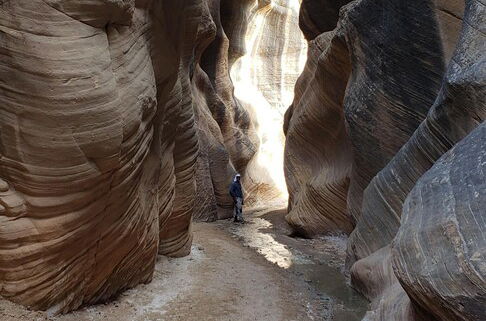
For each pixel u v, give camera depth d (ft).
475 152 13.67
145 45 18.29
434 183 14.15
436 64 26.99
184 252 27.04
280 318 19.92
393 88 28.73
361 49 30.94
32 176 14.33
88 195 15.31
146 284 21.70
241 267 26.50
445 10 26.81
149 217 20.65
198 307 19.88
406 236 13.41
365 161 30.32
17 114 13.83
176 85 23.71
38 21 13.32
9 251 14.66
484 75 17.90
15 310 14.98
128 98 16.12
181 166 26.23
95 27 14.53
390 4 29.09
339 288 25.50
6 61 13.48
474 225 11.24
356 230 27.25
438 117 20.48
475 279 10.24
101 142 14.70
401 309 15.14
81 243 16.08
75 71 13.82
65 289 16.25
